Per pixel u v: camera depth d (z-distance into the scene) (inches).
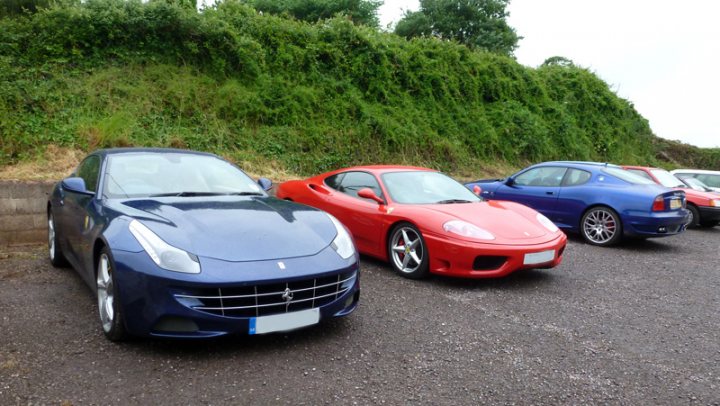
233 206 134.2
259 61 443.8
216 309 105.3
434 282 184.1
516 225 187.2
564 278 198.7
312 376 102.9
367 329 132.0
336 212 223.6
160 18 409.7
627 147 745.6
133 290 106.7
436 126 526.3
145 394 93.0
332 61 492.7
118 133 331.0
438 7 1371.8
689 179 428.1
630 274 210.8
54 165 292.0
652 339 132.9
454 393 98.1
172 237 110.7
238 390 95.7
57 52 371.2
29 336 119.5
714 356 122.2
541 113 644.1
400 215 192.1
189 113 388.8
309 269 113.5
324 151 422.9
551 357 118.0
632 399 98.5
